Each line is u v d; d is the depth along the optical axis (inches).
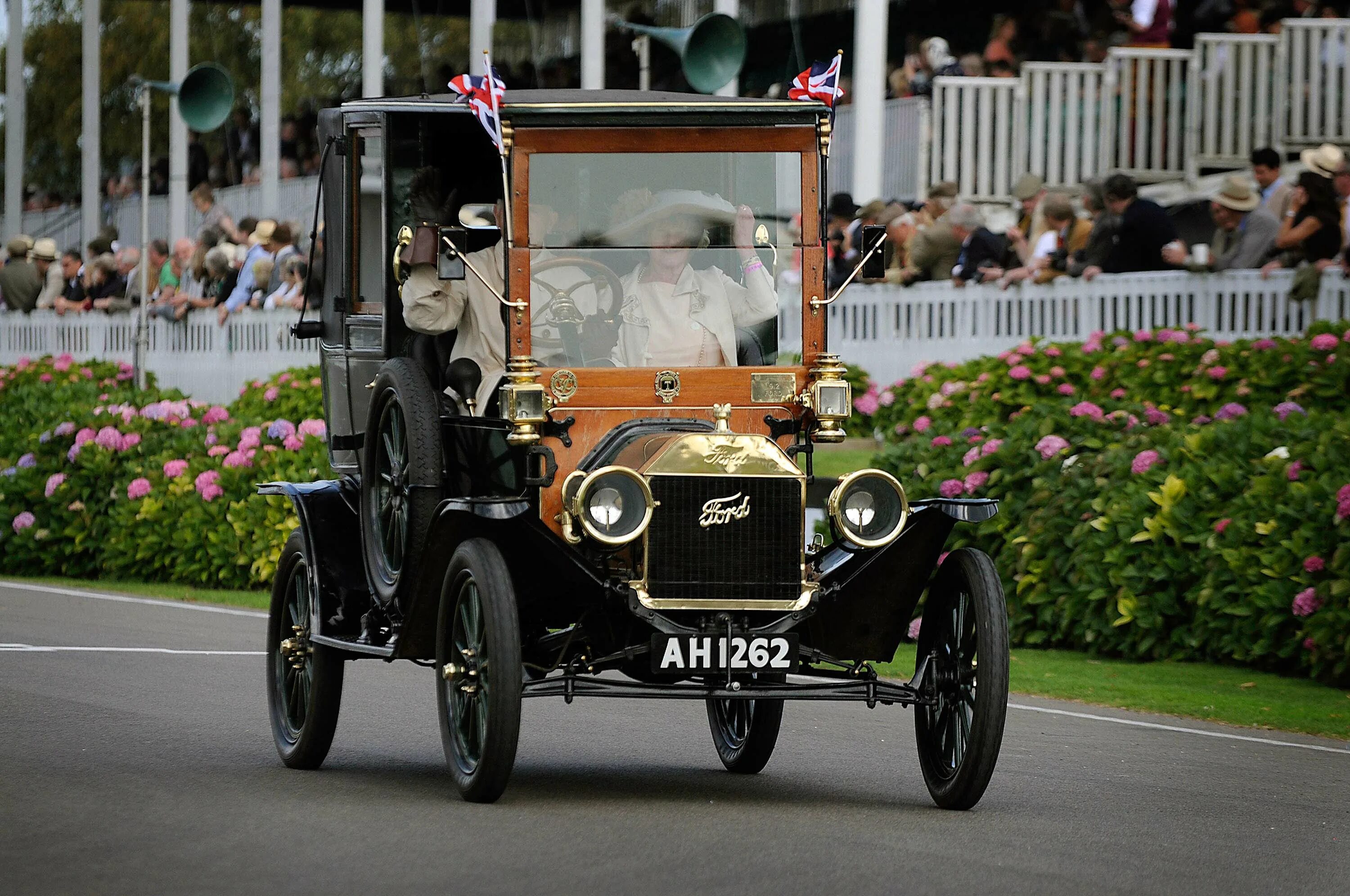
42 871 551.8
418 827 619.8
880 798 707.4
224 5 3043.8
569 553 651.5
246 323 2222.0
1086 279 1567.4
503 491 684.1
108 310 2502.5
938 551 673.6
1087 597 1190.3
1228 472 1170.0
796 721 931.3
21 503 1761.8
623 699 986.1
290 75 4025.6
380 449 732.7
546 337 690.2
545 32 2657.5
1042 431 1293.1
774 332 711.1
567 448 684.7
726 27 1519.4
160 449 1731.1
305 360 2138.3
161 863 563.5
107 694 956.6
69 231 3211.1
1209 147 1769.2
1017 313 1628.9
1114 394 1395.2
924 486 1317.7
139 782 708.7
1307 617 1080.8
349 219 791.7
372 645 717.3
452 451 705.0
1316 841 644.7
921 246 1699.1
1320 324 1364.4
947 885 547.5
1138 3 1807.3
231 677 1034.1
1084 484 1220.5
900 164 1953.7
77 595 1551.4
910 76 1994.3
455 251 674.2
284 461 1625.2
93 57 2856.8
